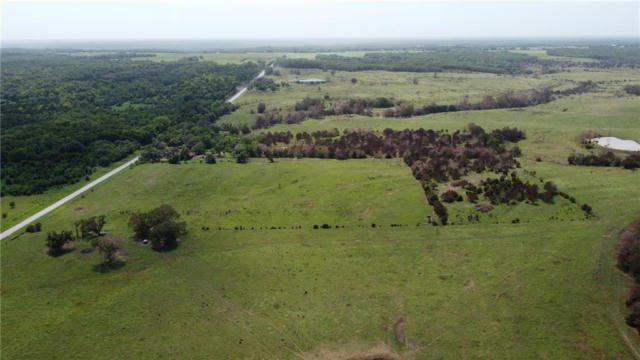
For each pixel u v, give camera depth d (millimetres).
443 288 72938
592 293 70250
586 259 79500
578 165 130500
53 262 84062
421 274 77125
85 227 92438
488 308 67688
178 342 62031
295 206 107938
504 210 100312
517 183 111875
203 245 90062
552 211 98875
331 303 69875
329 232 94188
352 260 82375
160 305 70562
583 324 63531
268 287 74562
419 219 98312
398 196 110875
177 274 79438
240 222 100562
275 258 83875
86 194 118750
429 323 64812
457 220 96875
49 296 73312
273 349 60406
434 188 114688
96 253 87188
